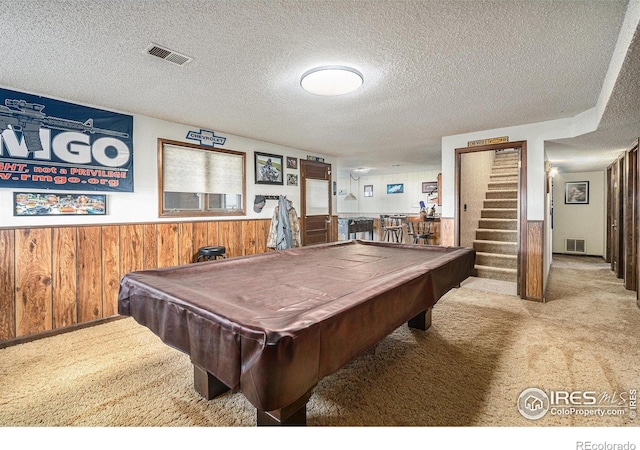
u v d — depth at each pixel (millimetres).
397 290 1669
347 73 2346
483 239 5520
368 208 10664
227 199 4508
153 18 1748
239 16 1740
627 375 2070
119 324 3162
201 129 4074
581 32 1891
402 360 2314
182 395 1897
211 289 1826
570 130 3631
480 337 2713
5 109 2664
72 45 2021
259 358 1037
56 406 1797
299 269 2430
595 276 5066
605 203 6672
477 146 4297
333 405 1787
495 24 1826
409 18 1773
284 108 3299
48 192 2902
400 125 3969
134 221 3471
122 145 3361
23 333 2762
